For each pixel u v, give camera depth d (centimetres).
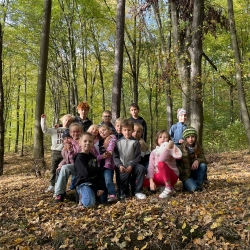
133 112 666
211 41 1650
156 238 364
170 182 495
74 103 1869
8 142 2916
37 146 977
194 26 862
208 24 974
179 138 634
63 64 2011
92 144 486
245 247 335
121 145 520
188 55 889
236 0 1616
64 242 370
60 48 1962
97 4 1662
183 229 374
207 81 884
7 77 2209
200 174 534
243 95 964
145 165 568
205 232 366
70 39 1705
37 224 422
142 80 2208
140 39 1934
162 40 1486
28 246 364
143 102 2528
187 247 349
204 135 1647
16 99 2433
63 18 1723
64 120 629
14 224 423
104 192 498
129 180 519
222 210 404
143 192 552
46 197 563
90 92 2556
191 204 446
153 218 400
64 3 1666
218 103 1930
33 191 635
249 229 356
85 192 473
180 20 995
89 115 2511
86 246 362
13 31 1683
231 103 1858
